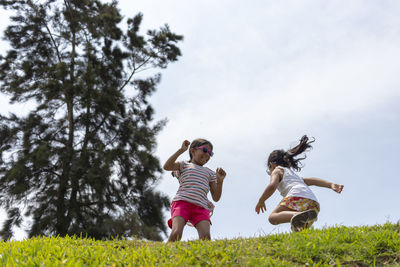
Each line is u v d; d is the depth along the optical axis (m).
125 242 4.19
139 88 19.52
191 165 4.91
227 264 2.96
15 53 18.22
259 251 3.29
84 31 18.80
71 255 3.22
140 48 19.28
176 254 3.17
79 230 14.86
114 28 19.03
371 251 3.27
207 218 4.56
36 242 3.77
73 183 15.65
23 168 15.64
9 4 17.98
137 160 17.11
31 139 16.92
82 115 17.55
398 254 3.22
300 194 4.41
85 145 17.25
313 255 3.23
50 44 18.69
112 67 17.98
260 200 4.48
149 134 18.06
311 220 4.04
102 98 16.61
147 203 17.11
